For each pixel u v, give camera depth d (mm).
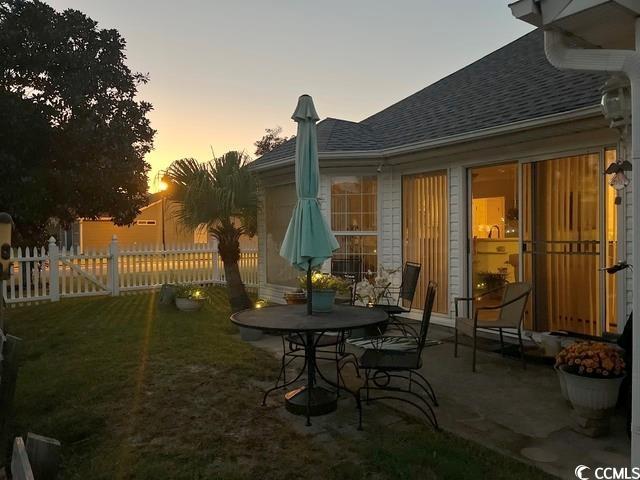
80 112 13773
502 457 3229
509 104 6785
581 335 5230
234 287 8672
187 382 4867
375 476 3031
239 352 5969
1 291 3346
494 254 7176
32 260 10320
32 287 11320
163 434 3697
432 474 3033
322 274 6844
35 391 4676
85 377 5031
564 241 5910
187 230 8977
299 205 4434
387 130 9016
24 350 6188
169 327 7488
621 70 2732
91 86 13984
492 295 7137
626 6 2602
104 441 3615
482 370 5227
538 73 7520
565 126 5539
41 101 12977
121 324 7762
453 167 7188
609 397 3471
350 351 6199
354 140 8523
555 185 5988
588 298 5676
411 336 6727
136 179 15031
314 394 4184
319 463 3213
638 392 2643
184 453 3377
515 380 4875
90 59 14023
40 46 13438
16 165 12156
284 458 3287
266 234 10047
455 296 7215
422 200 7762
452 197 7227
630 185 5102
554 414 3984
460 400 4328
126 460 3293
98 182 14031
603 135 5355
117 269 11500
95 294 11258
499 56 9758
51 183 13453
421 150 7207
